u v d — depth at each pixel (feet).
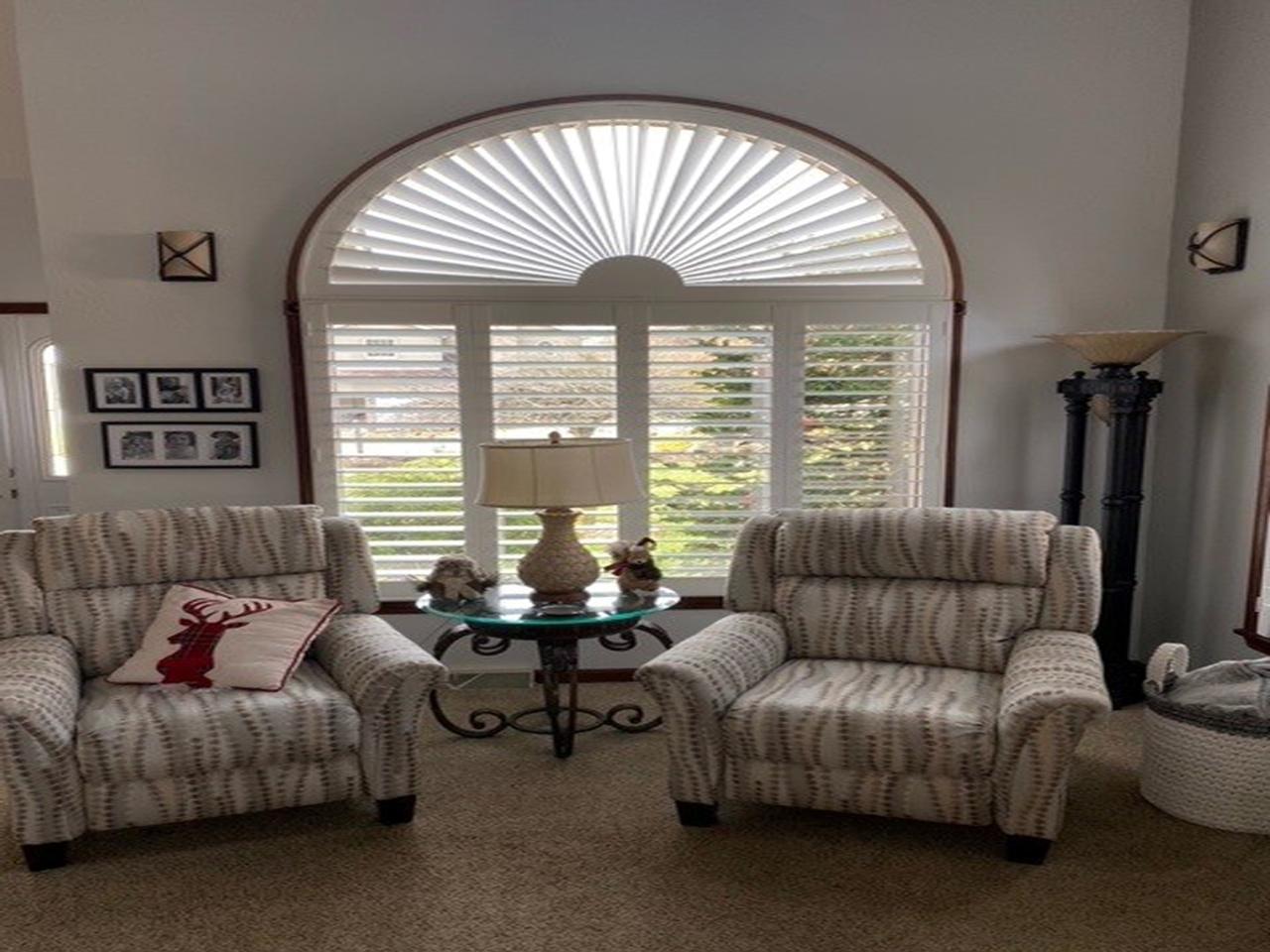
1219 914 7.10
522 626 9.32
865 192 12.05
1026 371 12.43
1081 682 7.54
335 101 11.79
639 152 11.91
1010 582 9.32
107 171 11.72
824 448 12.40
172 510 9.84
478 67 11.80
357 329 12.03
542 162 11.89
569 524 10.09
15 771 7.50
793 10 11.83
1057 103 12.01
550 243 12.05
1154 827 8.43
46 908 7.30
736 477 12.41
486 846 8.23
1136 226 12.21
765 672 9.11
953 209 12.17
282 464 12.32
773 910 7.23
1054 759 7.44
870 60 11.92
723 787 8.41
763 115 11.79
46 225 11.75
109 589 9.40
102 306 11.91
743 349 12.17
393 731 8.41
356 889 7.58
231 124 11.76
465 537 12.41
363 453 12.21
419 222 11.97
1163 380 12.45
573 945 6.84
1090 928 6.95
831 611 9.69
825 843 8.23
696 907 7.29
